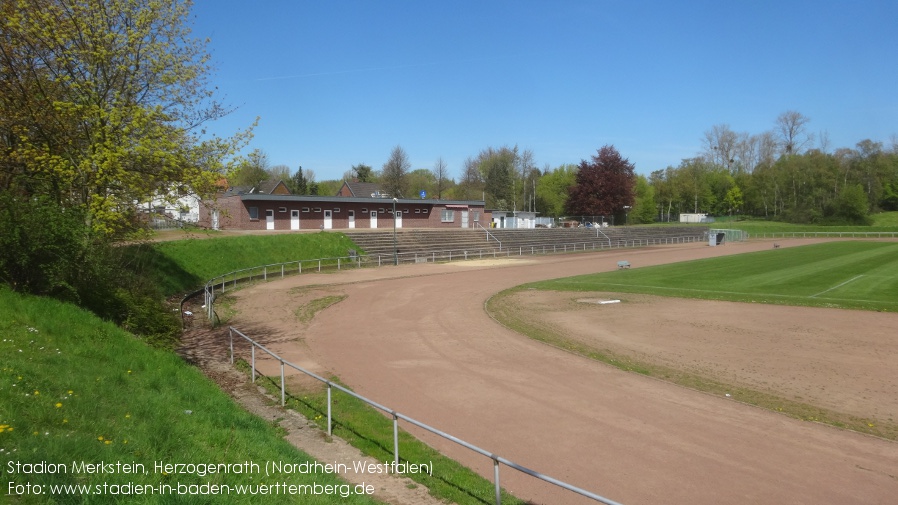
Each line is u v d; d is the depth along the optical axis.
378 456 10.00
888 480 9.34
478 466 9.97
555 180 119.56
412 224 68.38
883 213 108.12
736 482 9.27
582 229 83.19
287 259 42.66
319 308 26.70
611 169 99.56
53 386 8.70
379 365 16.69
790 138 129.38
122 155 15.78
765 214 116.06
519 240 67.19
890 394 13.62
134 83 17.22
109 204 15.76
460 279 38.09
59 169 15.30
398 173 95.62
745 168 135.00
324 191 105.06
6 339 10.34
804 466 9.86
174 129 17.12
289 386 14.54
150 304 17.92
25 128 15.62
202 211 47.50
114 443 7.25
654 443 10.88
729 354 17.53
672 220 126.50
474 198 118.06
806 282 33.91
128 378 10.46
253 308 26.80
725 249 65.88
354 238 51.53
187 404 9.96
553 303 27.77
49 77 16.58
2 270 13.41
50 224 14.05
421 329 21.89
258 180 81.69
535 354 17.83
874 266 41.97
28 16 15.73
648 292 30.77
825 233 87.88
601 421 12.03
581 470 9.74
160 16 17.16
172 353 14.87
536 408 12.87
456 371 15.98
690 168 127.31
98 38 16.34
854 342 18.73
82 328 12.45
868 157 111.12
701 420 12.06
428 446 10.66
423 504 8.21
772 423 11.88
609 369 16.05
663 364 16.50
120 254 19.53
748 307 25.72
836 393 13.73
